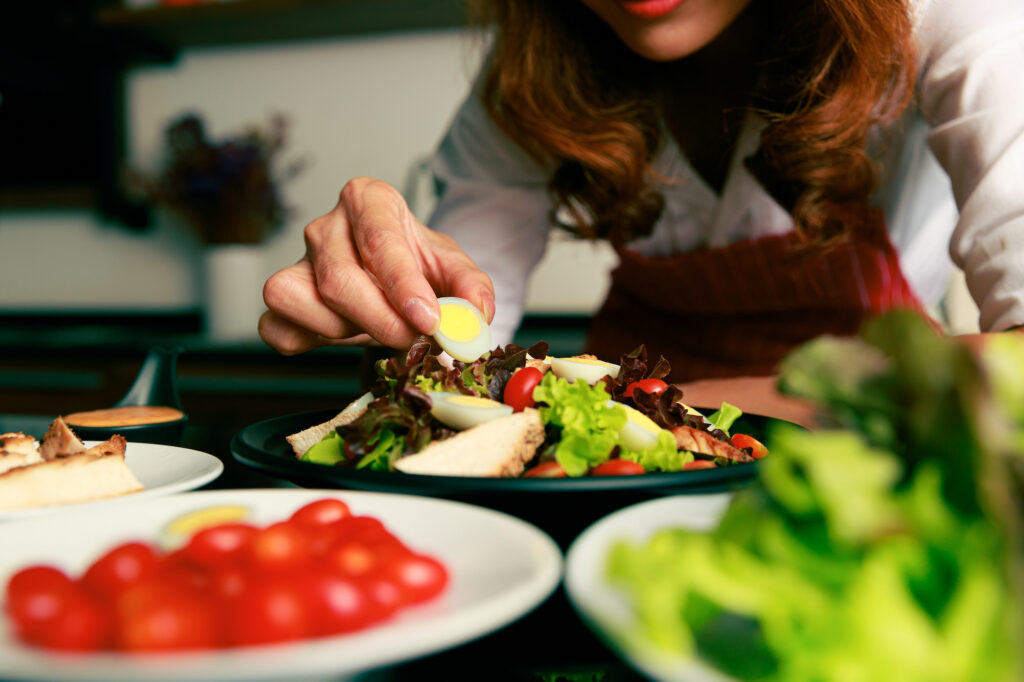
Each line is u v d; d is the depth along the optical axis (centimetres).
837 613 25
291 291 66
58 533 38
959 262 68
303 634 30
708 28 71
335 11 186
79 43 206
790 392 31
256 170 208
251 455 45
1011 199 64
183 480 47
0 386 185
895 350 29
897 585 25
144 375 73
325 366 171
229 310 208
